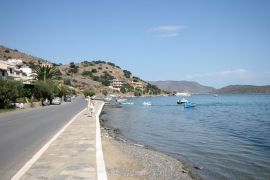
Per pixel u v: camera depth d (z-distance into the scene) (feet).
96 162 38.04
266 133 108.17
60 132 66.80
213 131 115.55
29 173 33.50
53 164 37.37
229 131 115.44
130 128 124.26
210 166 56.54
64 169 35.06
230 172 52.31
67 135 61.98
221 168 55.11
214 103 439.63
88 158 40.40
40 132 68.23
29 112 139.95
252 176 49.90
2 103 157.07
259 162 60.13
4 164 38.45
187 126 134.21
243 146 79.61
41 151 45.27
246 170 53.83
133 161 50.57
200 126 134.51
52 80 260.21
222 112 244.01
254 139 92.68
